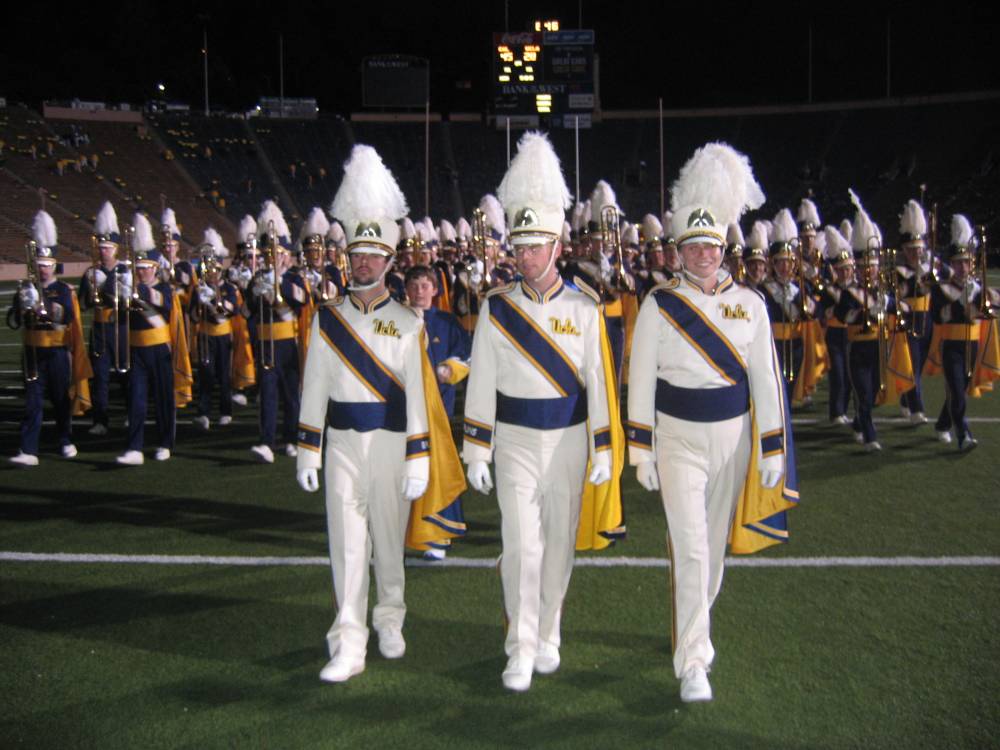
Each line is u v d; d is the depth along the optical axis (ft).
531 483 12.71
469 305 29.60
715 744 11.16
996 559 17.11
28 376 25.58
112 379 42.01
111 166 138.92
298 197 145.69
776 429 12.51
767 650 13.51
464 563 17.49
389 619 13.75
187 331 34.42
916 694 12.23
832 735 11.30
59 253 115.03
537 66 109.81
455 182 152.05
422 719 11.78
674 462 12.64
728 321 12.53
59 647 13.88
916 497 21.35
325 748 11.10
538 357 12.59
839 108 159.02
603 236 31.32
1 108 142.00
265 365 25.62
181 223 132.57
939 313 26.25
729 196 12.55
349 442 13.19
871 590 15.66
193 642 14.06
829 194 145.59
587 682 12.76
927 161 145.59
